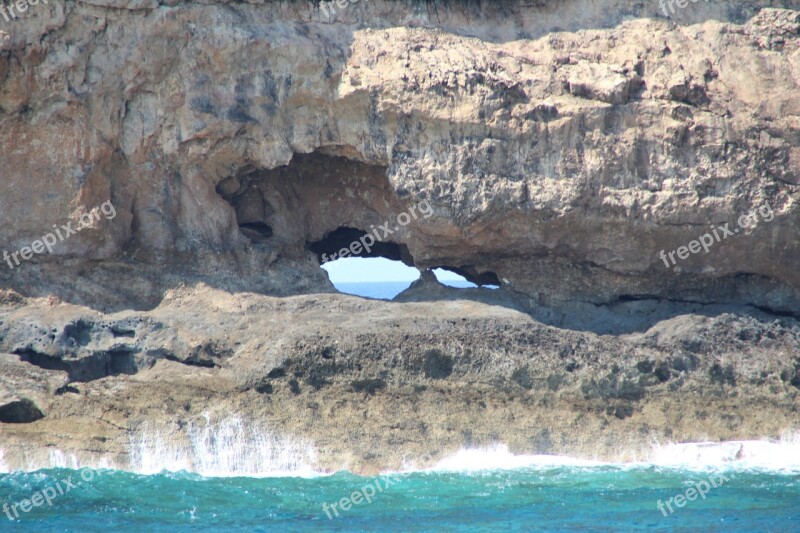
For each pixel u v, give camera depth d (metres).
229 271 87.69
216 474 75.38
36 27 79.75
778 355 86.75
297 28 86.88
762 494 73.94
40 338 78.88
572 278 92.56
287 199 93.44
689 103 87.69
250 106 86.12
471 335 81.81
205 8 84.75
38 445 74.56
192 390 77.50
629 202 86.75
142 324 82.00
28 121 81.38
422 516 68.94
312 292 90.31
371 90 85.81
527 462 79.25
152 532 65.75
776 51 89.25
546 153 86.94
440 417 78.94
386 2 89.00
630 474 77.56
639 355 83.69
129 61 83.44
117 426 75.38
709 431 82.94
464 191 86.31
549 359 81.81
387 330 81.06
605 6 91.25
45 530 65.81
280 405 77.44
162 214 86.56
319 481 74.56
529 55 88.88
